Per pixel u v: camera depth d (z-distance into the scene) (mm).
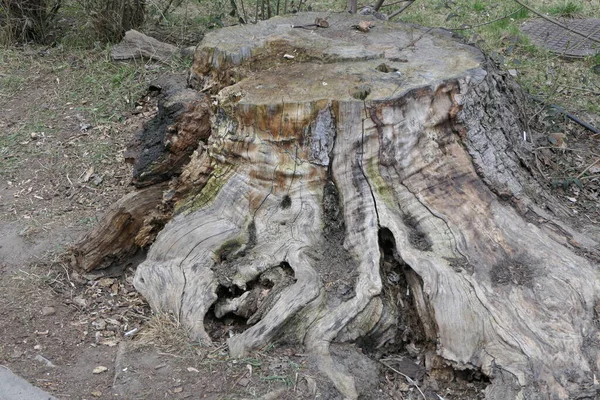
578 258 3389
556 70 6762
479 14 8414
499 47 7410
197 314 3402
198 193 3871
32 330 3582
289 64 4203
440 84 3678
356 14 5148
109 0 7293
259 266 3434
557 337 3055
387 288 3375
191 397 3021
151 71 6656
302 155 3594
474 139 3752
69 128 5906
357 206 3516
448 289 3195
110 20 7320
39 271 4078
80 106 6207
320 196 3596
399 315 3352
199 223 3729
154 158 4031
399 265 3455
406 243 3346
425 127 3648
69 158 5480
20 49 7332
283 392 2990
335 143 3580
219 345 3311
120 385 3133
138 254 4203
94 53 7156
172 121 4012
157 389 3082
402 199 3533
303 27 4746
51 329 3605
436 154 3656
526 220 3617
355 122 3543
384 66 4016
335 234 3559
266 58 4293
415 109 3629
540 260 3367
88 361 3377
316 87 3719
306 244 3490
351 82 3756
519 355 3004
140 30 7535
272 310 3238
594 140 5457
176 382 3109
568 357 2994
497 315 3123
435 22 7988
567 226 3666
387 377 3207
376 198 3506
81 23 7641
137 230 4105
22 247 4332
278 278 3387
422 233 3438
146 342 3367
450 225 3451
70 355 3426
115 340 3543
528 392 2895
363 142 3557
